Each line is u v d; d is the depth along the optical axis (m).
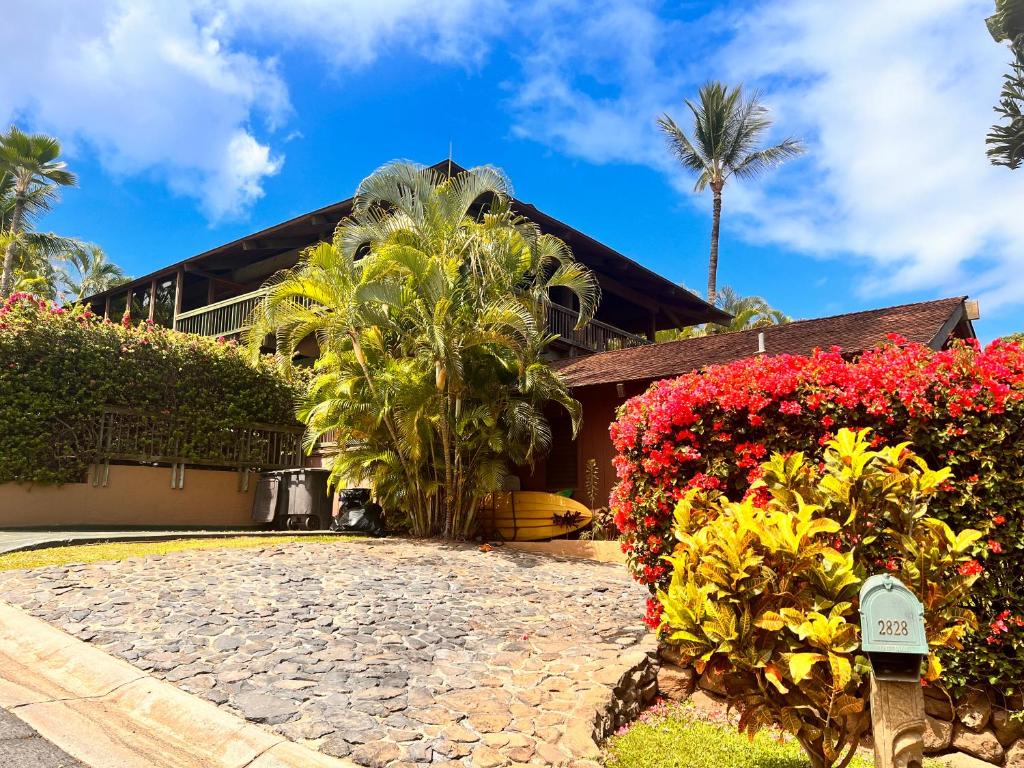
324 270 10.74
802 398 4.55
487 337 10.16
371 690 4.15
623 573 8.57
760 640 3.03
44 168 27.12
